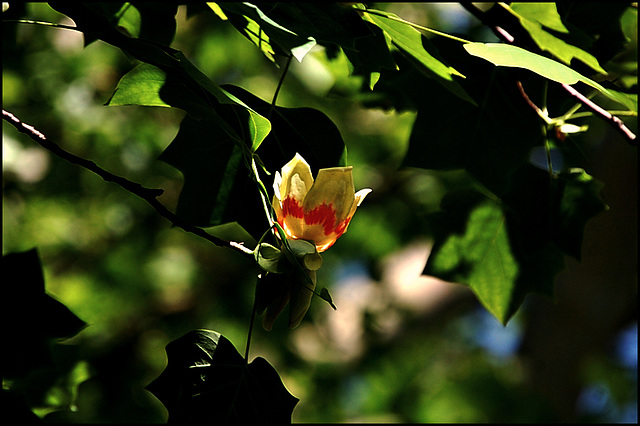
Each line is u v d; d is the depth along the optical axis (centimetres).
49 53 295
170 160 124
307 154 125
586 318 320
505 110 133
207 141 124
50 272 321
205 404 115
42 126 311
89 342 294
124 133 318
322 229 113
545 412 305
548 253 138
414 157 134
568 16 132
